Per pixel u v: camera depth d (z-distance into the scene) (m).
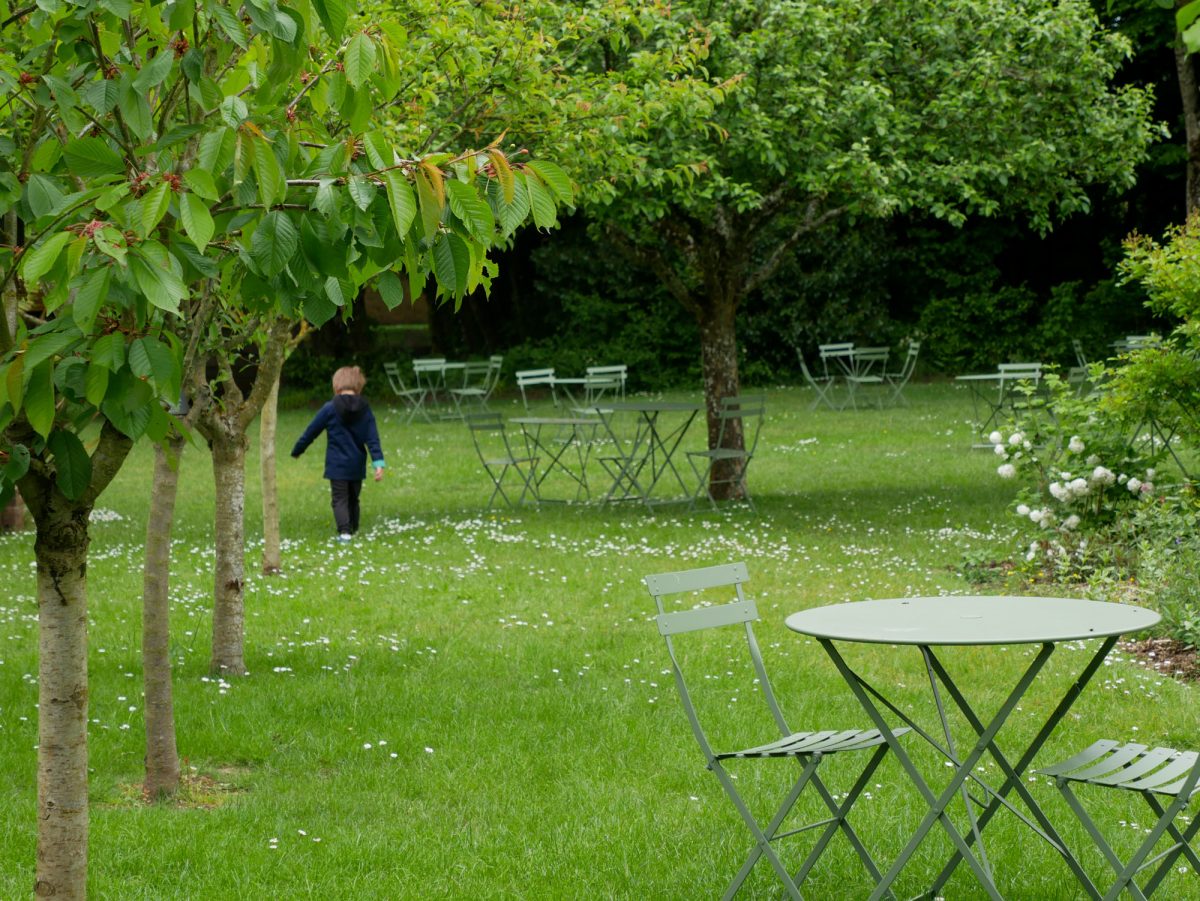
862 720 7.52
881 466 20.38
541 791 6.39
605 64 14.41
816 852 5.00
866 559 12.97
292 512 17.44
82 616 3.88
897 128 14.77
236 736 7.14
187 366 4.48
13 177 3.15
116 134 3.57
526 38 8.80
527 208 3.22
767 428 25.88
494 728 7.38
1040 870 5.33
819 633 4.57
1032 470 12.49
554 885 5.23
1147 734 7.24
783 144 14.62
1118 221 35.97
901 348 35.16
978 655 9.06
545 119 8.87
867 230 34.62
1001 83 15.20
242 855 5.48
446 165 3.20
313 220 3.14
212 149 3.06
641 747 7.02
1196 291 11.23
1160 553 10.09
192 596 11.55
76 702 3.88
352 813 6.06
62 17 3.43
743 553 13.48
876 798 6.20
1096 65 15.61
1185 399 11.51
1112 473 11.70
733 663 8.93
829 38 14.74
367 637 9.91
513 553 13.80
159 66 3.18
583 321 36.03
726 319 17.36
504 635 9.92
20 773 6.51
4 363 3.04
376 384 35.16
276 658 9.11
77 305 2.71
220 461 8.54
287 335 8.41
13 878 5.17
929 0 15.30
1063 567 11.09
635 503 17.56
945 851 5.53
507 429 27.08
